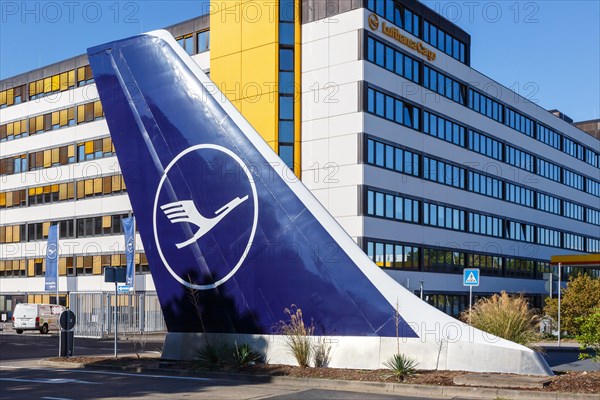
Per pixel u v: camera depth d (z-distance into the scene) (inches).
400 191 1726.1
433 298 1873.8
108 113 690.2
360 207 1582.2
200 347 668.1
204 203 657.0
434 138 1891.0
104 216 2218.3
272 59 1674.5
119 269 850.8
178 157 663.8
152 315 1797.5
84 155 2284.7
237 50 1737.2
